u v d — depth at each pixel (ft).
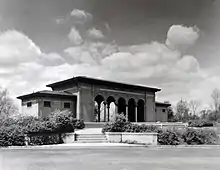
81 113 136.05
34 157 49.39
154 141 82.99
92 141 86.79
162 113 191.83
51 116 93.30
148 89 171.73
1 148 69.92
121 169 35.01
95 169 35.01
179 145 81.35
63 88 147.13
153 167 36.99
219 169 35.65
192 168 36.32
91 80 140.15
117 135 88.99
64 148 68.74
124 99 157.99
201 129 94.84
